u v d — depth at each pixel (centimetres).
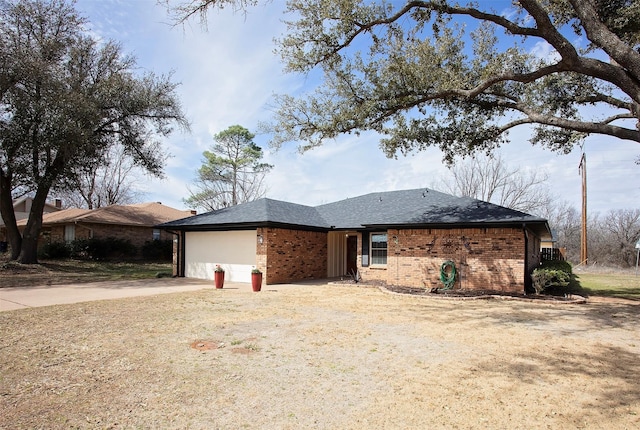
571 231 4150
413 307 991
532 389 447
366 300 1109
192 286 1459
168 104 2164
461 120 1382
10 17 1733
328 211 2027
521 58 1170
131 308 955
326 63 1152
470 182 3500
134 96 2030
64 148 1716
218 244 1734
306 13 1051
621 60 770
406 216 1532
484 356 572
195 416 374
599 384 463
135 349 597
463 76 1159
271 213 1633
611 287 1656
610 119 1305
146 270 2127
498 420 369
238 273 1655
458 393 434
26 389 438
